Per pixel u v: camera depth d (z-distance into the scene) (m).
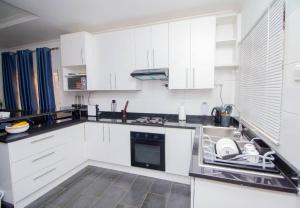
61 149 2.24
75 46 2.71
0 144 1.67
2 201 1.74
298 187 0.77
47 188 2.07
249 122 1.67
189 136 2.10
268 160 1.03
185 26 2.22
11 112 2.68
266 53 1.25
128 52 2.54
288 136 0.90
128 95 2.95
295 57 0.85
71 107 3.17
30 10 2.19
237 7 2.14
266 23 1.26
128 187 2.16
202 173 0.90
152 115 2.79
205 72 2.18
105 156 2.59
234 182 0.84
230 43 2.31
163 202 1.87
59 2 1.99
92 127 2.64
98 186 2.19
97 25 2.71
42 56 3.15
